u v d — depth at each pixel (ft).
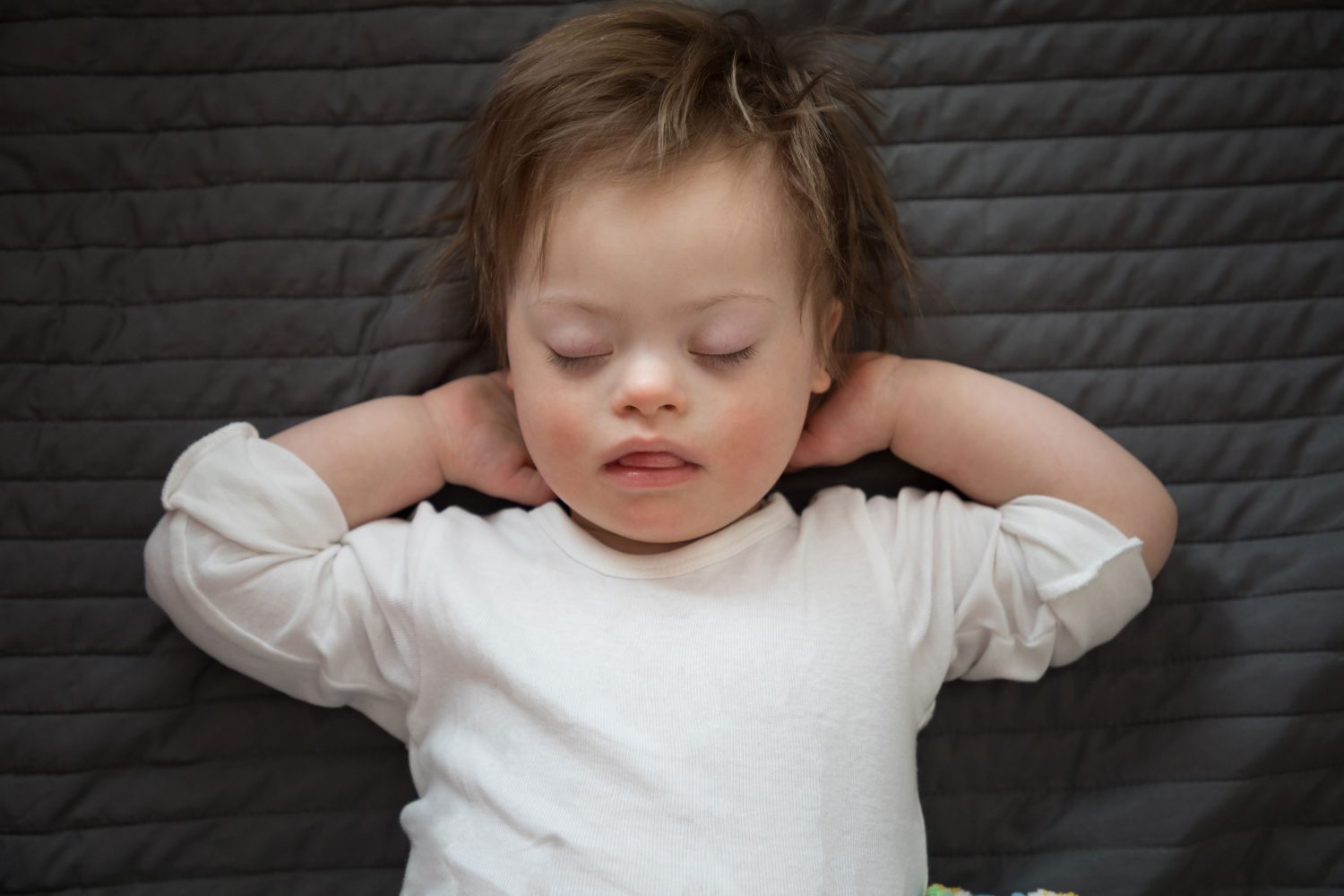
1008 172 3.73
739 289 2.97
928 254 3.71
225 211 3.68
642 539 3.24
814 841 2.97
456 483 3.59
